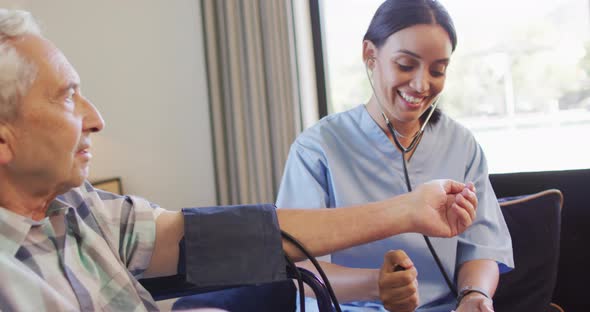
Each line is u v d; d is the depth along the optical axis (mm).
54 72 623
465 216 822
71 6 2547
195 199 2510
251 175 2330
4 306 553
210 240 738
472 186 850
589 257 1832
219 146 2352
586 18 2035
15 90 600
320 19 2412
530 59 2117
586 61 2043
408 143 1244
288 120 2297
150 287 734
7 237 622
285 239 775
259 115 2311
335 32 2410
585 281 1827
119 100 2545
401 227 805
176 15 2469
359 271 1042
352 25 2391
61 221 681
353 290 1027
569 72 2066
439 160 1270
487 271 1179
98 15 2533
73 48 2561
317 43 2408
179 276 737
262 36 2301
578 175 1878
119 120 2553
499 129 2166
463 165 1281
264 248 738
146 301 685
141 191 2553
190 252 729
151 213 786
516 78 2137
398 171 1244
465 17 2178
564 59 2072
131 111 2539
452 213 834
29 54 609
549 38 2086
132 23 2510
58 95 627
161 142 2525
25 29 621
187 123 2494
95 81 2559
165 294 737
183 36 2469
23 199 656
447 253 1197
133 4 2504
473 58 2182
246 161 2346
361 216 806
